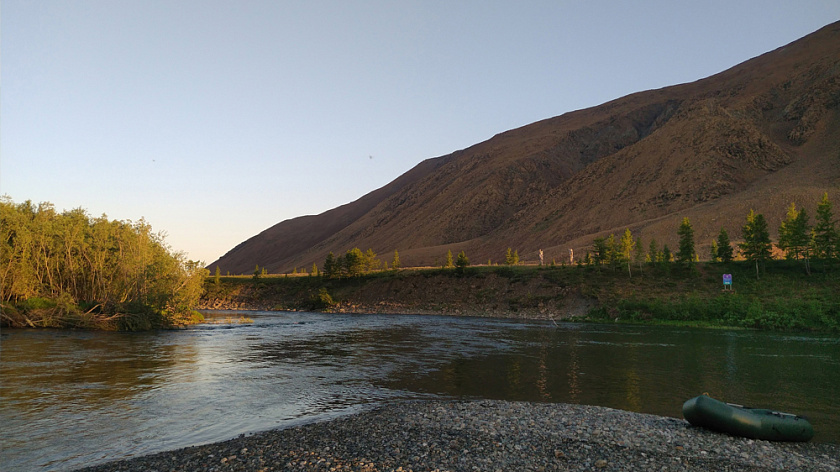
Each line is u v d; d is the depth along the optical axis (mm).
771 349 45281
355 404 23750
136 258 68938
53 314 60062
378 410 22156
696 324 71062
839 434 19344
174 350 42281
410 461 14867
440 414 21188
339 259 135000
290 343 49125
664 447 16703
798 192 164125
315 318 88562
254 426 19797
